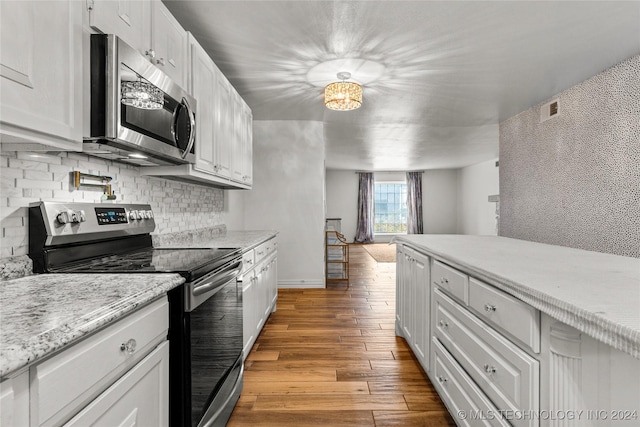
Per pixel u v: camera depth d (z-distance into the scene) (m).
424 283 2.14
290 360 2.49
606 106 2.45
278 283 4.64
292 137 4.57
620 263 1.51
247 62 2.56
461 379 1.55
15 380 0.60
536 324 1.04
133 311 0.95
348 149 6.66
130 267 1.34
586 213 2.60
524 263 1.50
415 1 1.80
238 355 1.94
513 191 3.61
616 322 0.74
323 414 1.84
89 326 0.74
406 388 2.11
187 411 1.22
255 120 4.51
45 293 0.96
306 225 4.61
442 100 3.39
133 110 1.33
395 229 11.04
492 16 1.92
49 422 0.65
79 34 1.11
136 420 0.95
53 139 1.02
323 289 4.62
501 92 3.05
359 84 2.98
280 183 4.59
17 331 0.66
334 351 2.64
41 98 0.95
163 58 1.65
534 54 2.35
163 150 1.57
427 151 6.90
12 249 1.21
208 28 2.08
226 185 3.17
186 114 1.77
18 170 1.23
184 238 2.62
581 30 2.04
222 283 1.55
